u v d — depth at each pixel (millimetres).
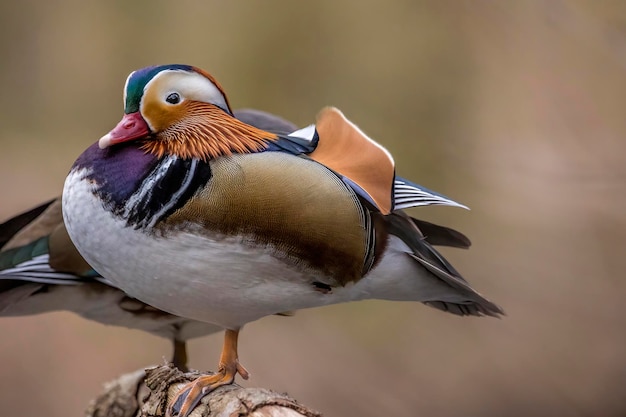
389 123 12133
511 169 10945
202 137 4836
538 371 11141
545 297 11398
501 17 10422
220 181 4707
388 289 5480
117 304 6727
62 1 15055
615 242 11359
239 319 5156
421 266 5418
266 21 12695
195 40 13172
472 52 12000
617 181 10352
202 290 4863
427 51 12258
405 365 11469
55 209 6832
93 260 4898
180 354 7070
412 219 5758
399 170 11883
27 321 11312
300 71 12547
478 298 5617
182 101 4859
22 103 15195
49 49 15070
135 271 4832
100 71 14453
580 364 11219
